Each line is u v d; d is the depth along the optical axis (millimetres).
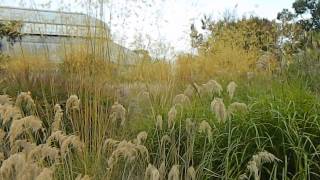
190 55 6152
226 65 6121
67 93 4699
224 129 3357
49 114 4188
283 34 6602
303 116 3297
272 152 3102
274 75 4676
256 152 3055
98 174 2953
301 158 2980
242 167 3059
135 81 4691
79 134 3471
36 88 5223
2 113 2838
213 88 2982
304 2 12664
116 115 3432
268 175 3076
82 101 4148
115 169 3004
